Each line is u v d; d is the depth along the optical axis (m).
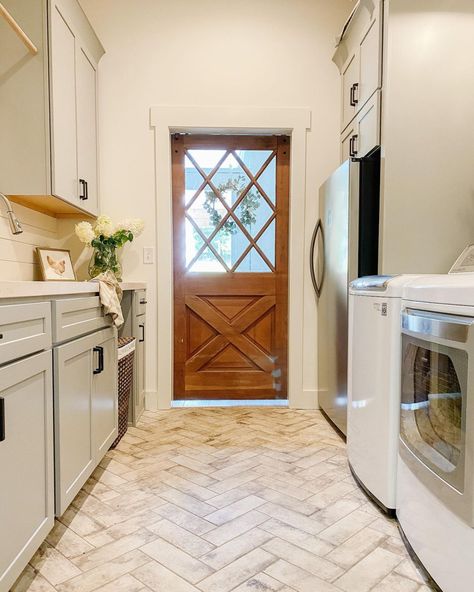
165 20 2.99
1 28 2.08
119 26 2.97
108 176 3.00
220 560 1.40
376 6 2.25
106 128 2.99
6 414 1.12
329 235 2.72
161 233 3.04
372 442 1.75
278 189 3.23
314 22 3.04
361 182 2.31
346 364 2.34
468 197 2.20
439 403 1.24
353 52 2.69
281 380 3.30
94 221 2.92
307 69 3.05
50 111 2.11
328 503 1.77
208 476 2.02
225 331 3.27
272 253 3.27
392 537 1.54
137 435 2.57
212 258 3.25
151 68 3.00
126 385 2.55
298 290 3.11
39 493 1.32
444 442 1.21
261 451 2.33
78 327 1.66
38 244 2.57
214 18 3.01
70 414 1.56
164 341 3.07
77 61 2.46
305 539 1.52
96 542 1.50
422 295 1.38
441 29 2.15
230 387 3.29
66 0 2.25
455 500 1.12
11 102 2.11
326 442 2.47
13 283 1.14
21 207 2.35
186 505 1.76
